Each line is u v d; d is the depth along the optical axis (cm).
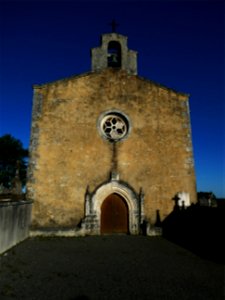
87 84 1680
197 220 1506
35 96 1605
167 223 1549
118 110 1673
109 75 1727
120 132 1688
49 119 1584
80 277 798
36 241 1295
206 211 1391
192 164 1677
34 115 1577
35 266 895
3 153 3547
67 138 1573
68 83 1655
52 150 1543
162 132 1689
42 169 1509
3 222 1018
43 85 1622
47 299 633
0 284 717
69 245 1229
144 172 1606
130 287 724
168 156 1658
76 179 1528
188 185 1638
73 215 1481
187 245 1278
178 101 1767
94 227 1472
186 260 1012
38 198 1469
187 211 1582
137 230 1519
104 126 1673
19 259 966
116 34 1816
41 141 1545
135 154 1625
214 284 755
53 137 1562
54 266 902
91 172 1553
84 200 1509
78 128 1600
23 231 1302
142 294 677
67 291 686
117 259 1009
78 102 1639
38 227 1432
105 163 1581
